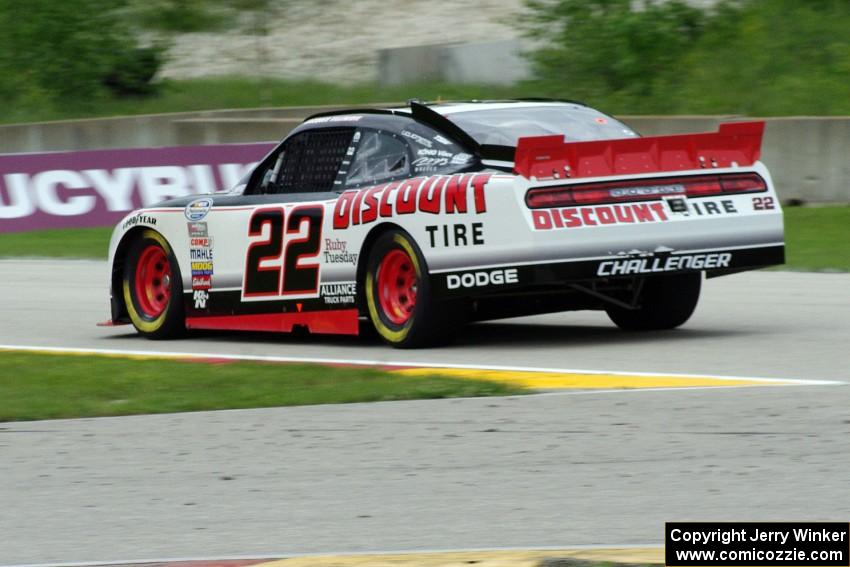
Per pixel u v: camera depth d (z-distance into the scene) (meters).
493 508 15.16
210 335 32.03
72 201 61.09
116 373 25.20
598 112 28.78
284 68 106.81
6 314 36.59
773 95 81.81
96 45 103.81
